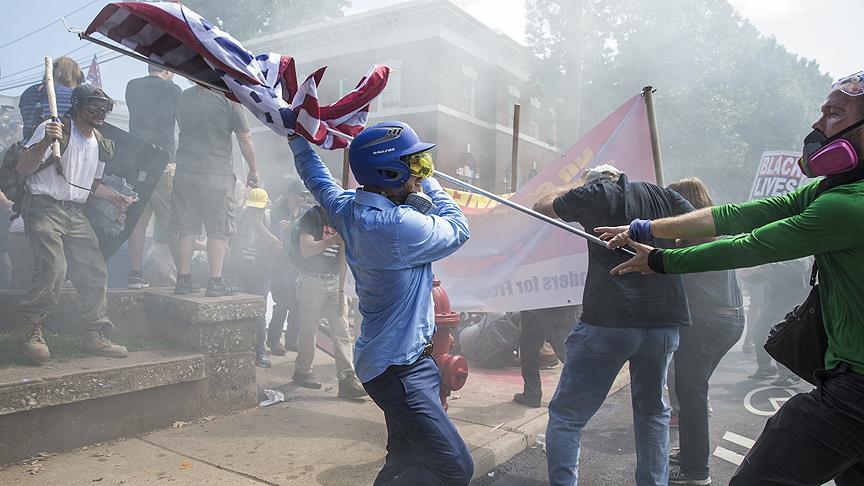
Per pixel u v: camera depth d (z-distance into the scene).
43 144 3.25
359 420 3.94
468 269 4.14
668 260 1.95
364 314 2.18
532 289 3.94
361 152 2.12
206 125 4.20
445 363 3.68
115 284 5.68
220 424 3.79
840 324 1.74
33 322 3.34
